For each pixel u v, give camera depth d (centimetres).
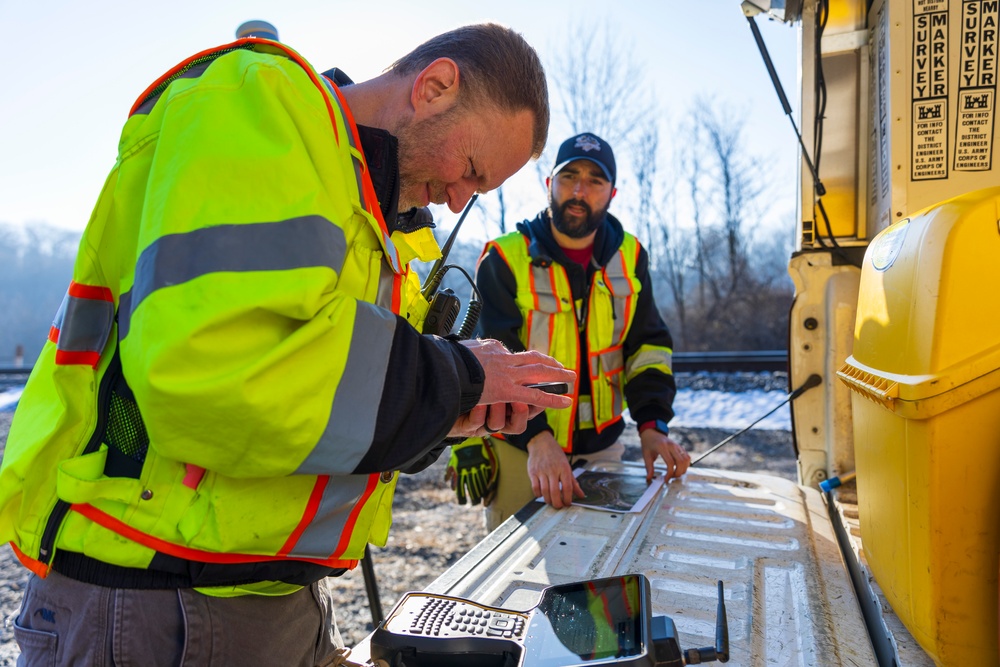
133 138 88
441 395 88
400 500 436
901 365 103
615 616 94
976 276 92
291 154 80
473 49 103
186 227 75
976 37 170
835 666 100
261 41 92
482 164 108
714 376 678
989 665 94
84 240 86
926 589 98
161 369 71
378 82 106
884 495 114
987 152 171
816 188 212
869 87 206
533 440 195
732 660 103
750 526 159
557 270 231
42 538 86
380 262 97
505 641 95
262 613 94
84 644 85
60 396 85
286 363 76
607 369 235
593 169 223
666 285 1817
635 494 186
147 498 83
